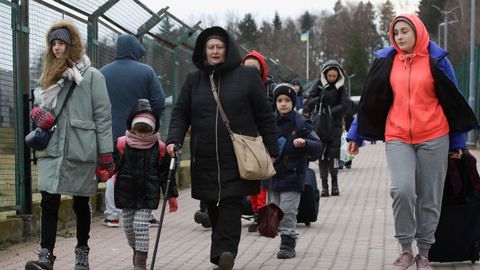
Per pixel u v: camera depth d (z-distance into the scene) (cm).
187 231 933
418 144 628
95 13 1071
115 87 940
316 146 735
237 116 642
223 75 651
